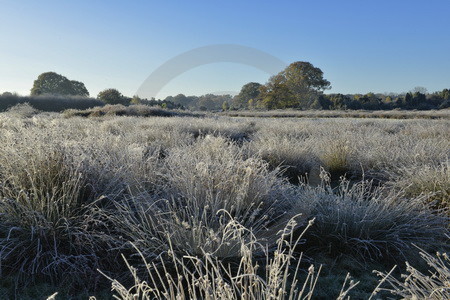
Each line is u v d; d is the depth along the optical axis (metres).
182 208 2.85
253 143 6.94
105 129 9.91
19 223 2.62
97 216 2.85
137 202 2.88
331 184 5.23
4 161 3.08
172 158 4.02
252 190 3.18
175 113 23.61
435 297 1.77
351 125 12.36
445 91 53.53
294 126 11.06
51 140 3.46
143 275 2.39
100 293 2.25
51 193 2.82
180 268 2.40
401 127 12.54
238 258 2.48
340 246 2.90
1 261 2.44
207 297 1.64
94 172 3.16
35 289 2.25
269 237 2.79
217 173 3.28
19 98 35.31
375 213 3.06
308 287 2.36
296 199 3.49
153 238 2.47
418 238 2.92
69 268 2.43
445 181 3.88
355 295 2.26
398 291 1.80
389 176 4.96
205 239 2.44
